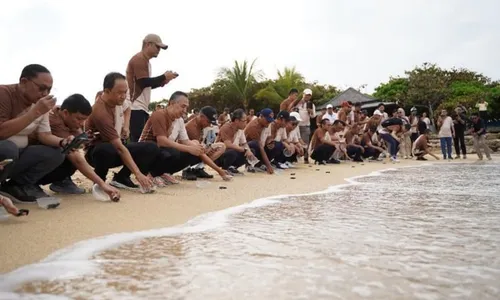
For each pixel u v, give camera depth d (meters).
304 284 1.69
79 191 4.49
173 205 3.81
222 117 10.79
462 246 2.30
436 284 1.68
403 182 6.16
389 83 36.16
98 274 1.85
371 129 12.90
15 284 1.73
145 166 5.09
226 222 3.05
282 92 33.53
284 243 2.39
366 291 1.61
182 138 6.00
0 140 3.45
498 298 1.53
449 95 31.09
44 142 3.90
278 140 8.96
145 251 2.24
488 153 13.25
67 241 2.45
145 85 5.90
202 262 2.02
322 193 4.82
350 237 2.54
